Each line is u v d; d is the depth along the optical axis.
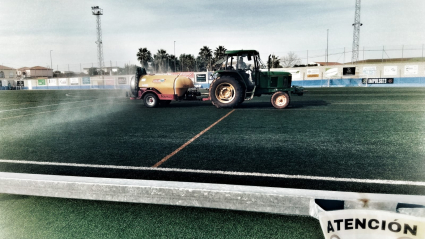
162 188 1.91
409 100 10.86
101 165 3.43
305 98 13.23
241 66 9.40
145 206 2.17
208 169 3.17
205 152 3.94
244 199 1.79
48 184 2.07
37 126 6.69
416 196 1.56
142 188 1.93
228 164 3.35
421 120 6.18
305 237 1.68
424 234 1.37
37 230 1.85
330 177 2.81
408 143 4.17
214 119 7.13
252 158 3.58
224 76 9.41
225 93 9.58
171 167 3.28
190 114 8.27
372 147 4.00
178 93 10.30
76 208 2.15
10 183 2.15
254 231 1.76
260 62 9.43
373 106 9.14
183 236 1.72
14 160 3.73
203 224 1.87
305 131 5.28
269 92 9.36
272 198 1.73
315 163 3.30
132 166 3.36
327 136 4.80
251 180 2.78
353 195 1.61
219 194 1.82
